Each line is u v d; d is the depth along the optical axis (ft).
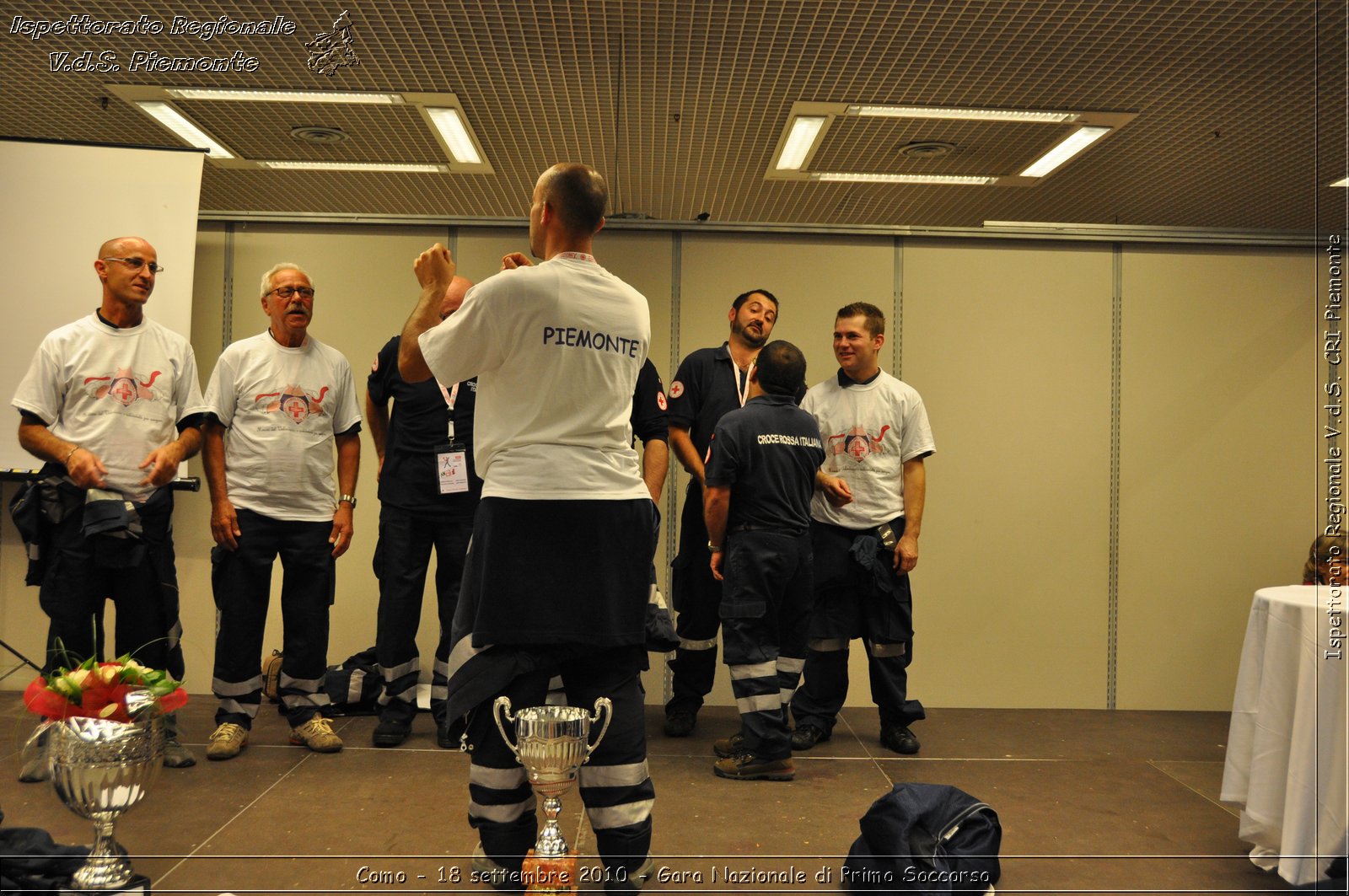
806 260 15.01
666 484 14.82
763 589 11.07
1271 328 15.34
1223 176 22.70
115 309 11.18
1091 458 15.21
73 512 10.69
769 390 11.46
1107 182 23.30
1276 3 14.87
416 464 12.21
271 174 23.31
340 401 12.53
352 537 14.76
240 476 11.80
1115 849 9.17
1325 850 7.94
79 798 7.44
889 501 12.74
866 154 21.66
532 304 7.21
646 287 14.90
